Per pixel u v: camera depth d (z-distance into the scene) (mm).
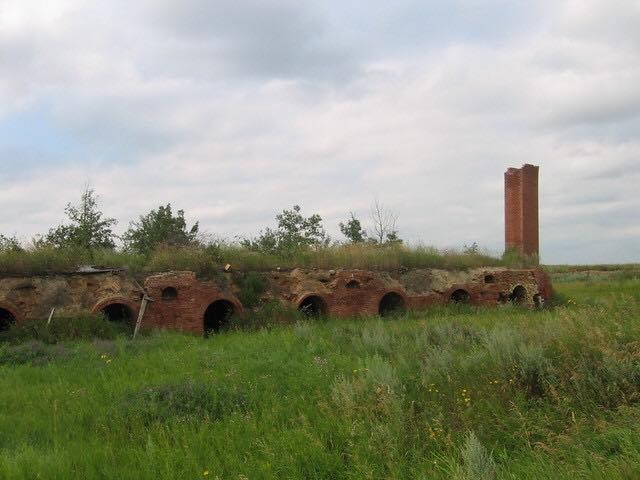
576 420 6777
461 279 26812
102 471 6414
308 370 10750
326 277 23328
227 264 21609
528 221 38750
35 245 19500
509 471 5691
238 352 13617
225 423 8141
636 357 7961
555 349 9234
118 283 19062
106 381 10836
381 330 15203
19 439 7707
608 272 49469
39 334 16297
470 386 8727
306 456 6465
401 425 7188
